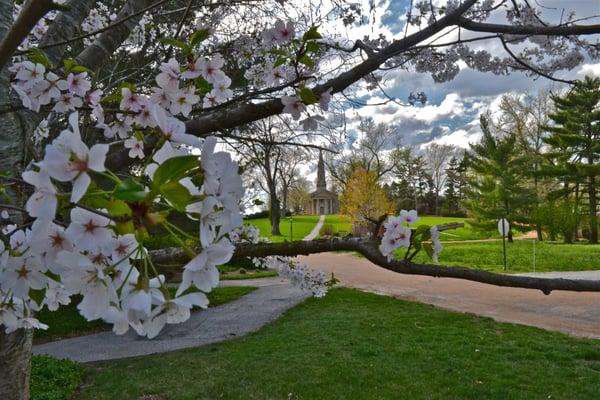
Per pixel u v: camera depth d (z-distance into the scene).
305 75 1.41
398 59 2.61
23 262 0.68
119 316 0.58
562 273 14.84
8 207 0.74
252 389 5.02
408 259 1.12
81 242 0.59
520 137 27.92
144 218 0.55
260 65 1.99
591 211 28.11
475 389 4.78
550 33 1.55
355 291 11.99
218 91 1.36
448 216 49.19
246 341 7.24
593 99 25.52
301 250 1.19
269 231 28.03
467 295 11.12
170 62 1.29
